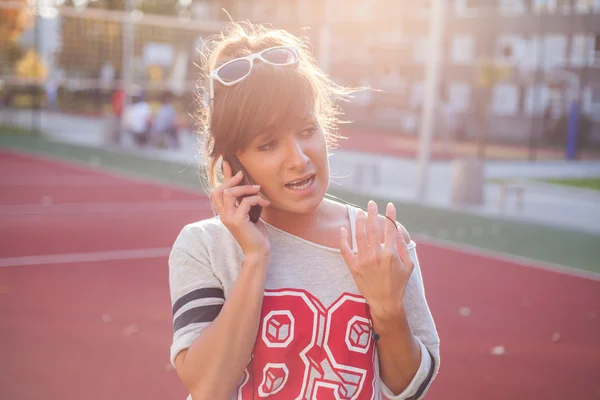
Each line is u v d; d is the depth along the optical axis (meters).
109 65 26.59
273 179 1.62
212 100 1.65
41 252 8.72
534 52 29.69
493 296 7.24
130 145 23.52
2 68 31.22
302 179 1.62
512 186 12.46
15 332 5.79
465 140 31.41
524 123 30.20
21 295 6.84
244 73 1.59
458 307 6.82
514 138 30.50
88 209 12.01
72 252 8.75
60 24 25.84
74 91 41.66
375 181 15.51
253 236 1.58
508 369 5.28
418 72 34.03
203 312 1.64
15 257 8.42
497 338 5.96
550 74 28.52
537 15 29.31
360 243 1.60
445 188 15.47
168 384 4.86
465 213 12.25
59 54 26.33
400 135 34.28
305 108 1.59
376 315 1.62
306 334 1.60
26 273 7.69
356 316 1.64
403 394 1.73
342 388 1.60
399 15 34.53
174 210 12.16
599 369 5.34
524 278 8.04
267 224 1.71
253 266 1.57
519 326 6.30
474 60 31.94
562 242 10.07
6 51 30.42
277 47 1.64
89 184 15.00
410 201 13.41
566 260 8.98
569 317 6.62
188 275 1.68
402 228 1.81
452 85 32.62
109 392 4.70
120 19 23.94
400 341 1.65
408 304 1.76
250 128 1.58
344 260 1.68
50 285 7.22
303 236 1.72
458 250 9.38
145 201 13.00
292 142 1.60
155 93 30.00
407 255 1.60
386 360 1.70
